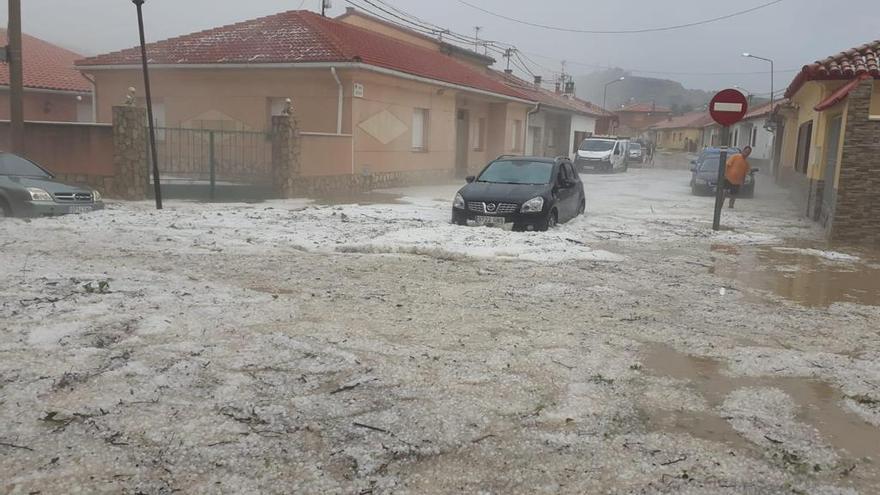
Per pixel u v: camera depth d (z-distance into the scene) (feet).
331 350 17.16
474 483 11.12
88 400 13.58
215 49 66.90
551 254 32.35
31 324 18.16
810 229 47.29
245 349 16.98
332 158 60.18
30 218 37.99
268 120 65.10
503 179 43.62
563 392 15.07
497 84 99.71
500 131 99.50
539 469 11.62
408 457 11.91
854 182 39.78
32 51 98.22
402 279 26.25
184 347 16.88
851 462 12.30
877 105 49.60
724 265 32.37
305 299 22.45
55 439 11.98
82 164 53.01
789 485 11.36
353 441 12.37
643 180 104.53
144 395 13.94
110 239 32.71
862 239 40.06
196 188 53.31
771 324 21.59
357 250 32.42
